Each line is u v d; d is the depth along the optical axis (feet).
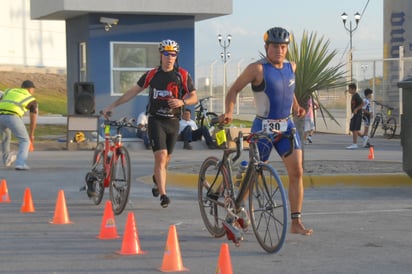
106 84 83.82
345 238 33.91
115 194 40.81
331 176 51.85
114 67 83.92
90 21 82.94
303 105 54.54
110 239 33.91
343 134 118.21
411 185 52.16
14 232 35.60
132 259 29.73
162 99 39.86
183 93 40.42
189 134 82.17
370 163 62.28
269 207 30.50
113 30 83.66
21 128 60.39
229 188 32.19
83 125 79.66
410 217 39.93
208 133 82.28
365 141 87.30
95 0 80.84
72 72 89.04
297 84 53.93
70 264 28.89
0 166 63.21
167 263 27.76
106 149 41.91
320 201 45.60
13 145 81.41
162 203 40.11
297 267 28.35
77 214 40.91
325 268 28.17
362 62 111.86
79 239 33.91
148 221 38.63
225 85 139.03
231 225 31.76
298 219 33.96
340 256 30.22
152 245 32.48
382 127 108.68
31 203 41.93
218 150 80.94
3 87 171.53
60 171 60.03
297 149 32.76
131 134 83.30
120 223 37.99
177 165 62.13
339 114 119.55
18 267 28.43
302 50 54.03
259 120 32.53
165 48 39.50
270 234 30.55
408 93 50.80
